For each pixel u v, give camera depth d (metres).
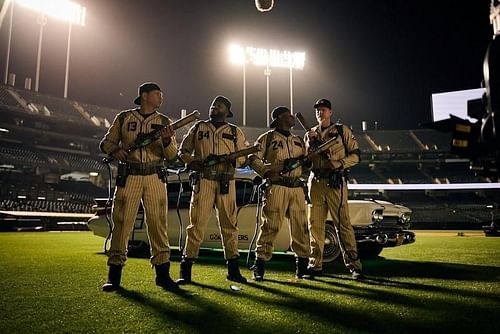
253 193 5.68
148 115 3.46
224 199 3.72
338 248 5.14
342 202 4.04
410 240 5.68
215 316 2.33
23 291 3.12
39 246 8.16
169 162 3.60
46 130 29.73
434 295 2.97
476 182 32.41
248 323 2.19
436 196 32.56
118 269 3.26
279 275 4.20
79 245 8.48
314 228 4.17
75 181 31.00
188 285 3.44
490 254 6.79
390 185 31.25
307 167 4.08
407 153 34.25
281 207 3.87
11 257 5.85
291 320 2.24
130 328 2.10
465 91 26.94
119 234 3.27
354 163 4.09
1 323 2.21
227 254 3.74
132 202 3.29
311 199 4.20
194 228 3.66
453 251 7.46
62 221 19.45
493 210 28.75
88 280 3.68
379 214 5.46
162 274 3.33
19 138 28.89
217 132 3.81
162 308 2.54
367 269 4.67
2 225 17.14
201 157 3.76
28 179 28.80
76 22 29.98
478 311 2.46
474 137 1.49
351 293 3.05
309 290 3.18
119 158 3.29
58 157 29.70
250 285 3.45
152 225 3.35
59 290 3.16
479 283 3.58
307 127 4.16
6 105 27.36
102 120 32.03
